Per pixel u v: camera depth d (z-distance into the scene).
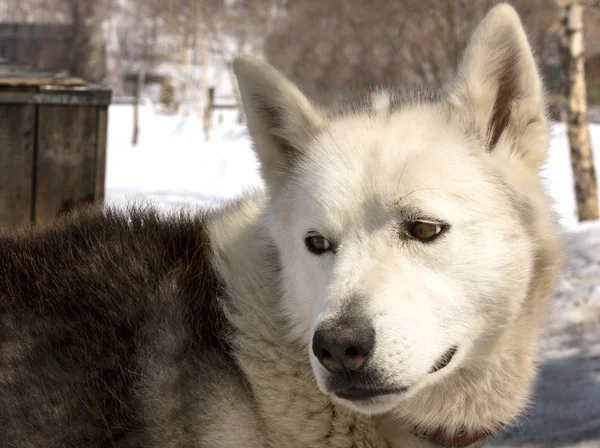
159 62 40.00
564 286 6.08
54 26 36.22
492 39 2.64
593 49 20.52
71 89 6.01
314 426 2.63
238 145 21.34
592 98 27.03
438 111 2.73
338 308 2.30
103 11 38.06
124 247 2.89
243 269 2.78
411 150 2.54
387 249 2.45
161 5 37.22
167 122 28.95
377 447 2.67
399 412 2.66
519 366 2.69
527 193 2.61
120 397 2.62
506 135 2.67
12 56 35.06
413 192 2.45
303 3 25.38
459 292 2.47
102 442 2.60
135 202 3.49
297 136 2.79
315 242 2.56
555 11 16.59
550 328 5.34
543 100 2.65
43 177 6.00
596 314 5.51
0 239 3.08
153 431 2.59
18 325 2.71
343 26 23.75
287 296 2.65
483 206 2.51
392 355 2.28
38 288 2.81
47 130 5.98
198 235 2.96
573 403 4.17
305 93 3.14
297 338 2.61
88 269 2.84
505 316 2.57
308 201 2.58
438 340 2.41
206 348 2.69
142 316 2.71
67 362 2.64
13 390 2.62
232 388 2.64
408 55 20.62
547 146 2.69
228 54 34.34
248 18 32.72
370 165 2.52
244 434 2.63
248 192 3.19
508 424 2.82
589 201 11.18
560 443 3.72
